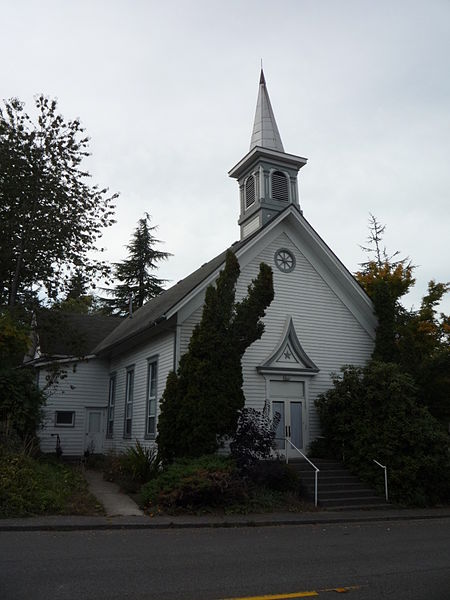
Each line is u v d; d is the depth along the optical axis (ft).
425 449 55.06
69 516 38.09
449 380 65.31
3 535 31.99
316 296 69.15
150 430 64.95
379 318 69.62
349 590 22.07
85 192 73.77
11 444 48.14
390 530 39.27
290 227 69.51
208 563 26.40
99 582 22.21
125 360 77.05
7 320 57.62
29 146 70.69
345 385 61.11
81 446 80.18
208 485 42.50
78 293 77.20
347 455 58.13
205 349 52.39
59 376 72.23
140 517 39.34
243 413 52.31
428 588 22.48
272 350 64.39
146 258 160.86
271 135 77.41
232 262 55.67
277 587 22.26
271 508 45.21
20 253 72.02
